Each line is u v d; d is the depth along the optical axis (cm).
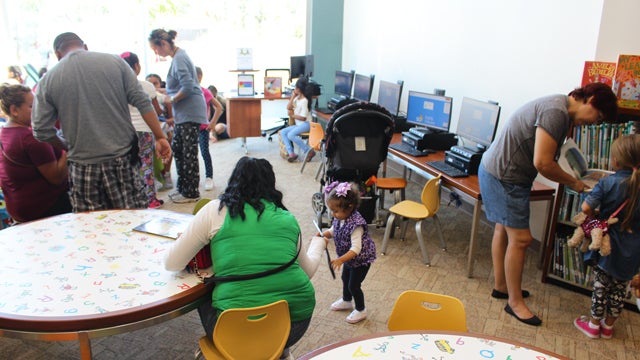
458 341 153
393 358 142
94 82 271
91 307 167
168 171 516
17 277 187
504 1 396
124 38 760
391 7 592
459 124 393
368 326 272
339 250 268
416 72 544
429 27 510
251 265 176
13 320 159
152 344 251
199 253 192
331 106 639
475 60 438
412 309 179
